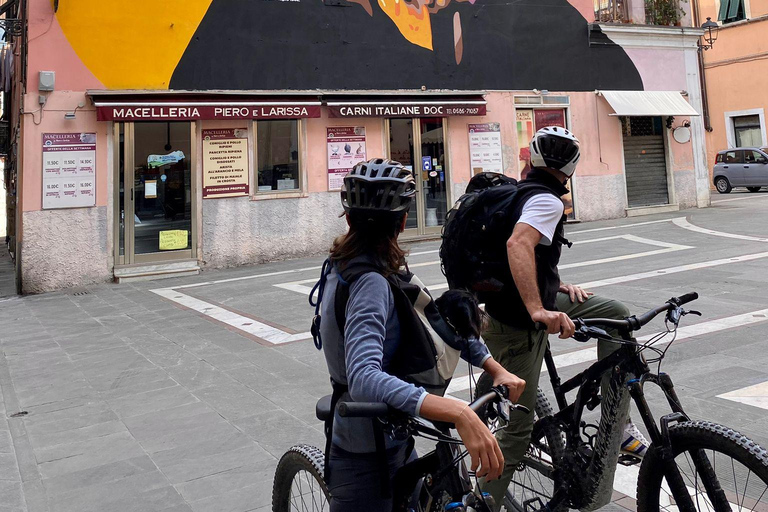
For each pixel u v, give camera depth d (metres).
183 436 4.36
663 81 17.81
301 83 13.55
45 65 11.31
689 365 5.13
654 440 2.22
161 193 12.24
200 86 12.58
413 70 14.73
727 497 2.09
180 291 10.49
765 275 8.56
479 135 15.39
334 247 1.88
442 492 1.82
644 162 17.67
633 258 10.64
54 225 11.37
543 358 2.73
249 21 13.00
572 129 16.58
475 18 15.41
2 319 8.96
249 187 12.98
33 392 5.51
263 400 5.01
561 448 2.62
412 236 14.71
